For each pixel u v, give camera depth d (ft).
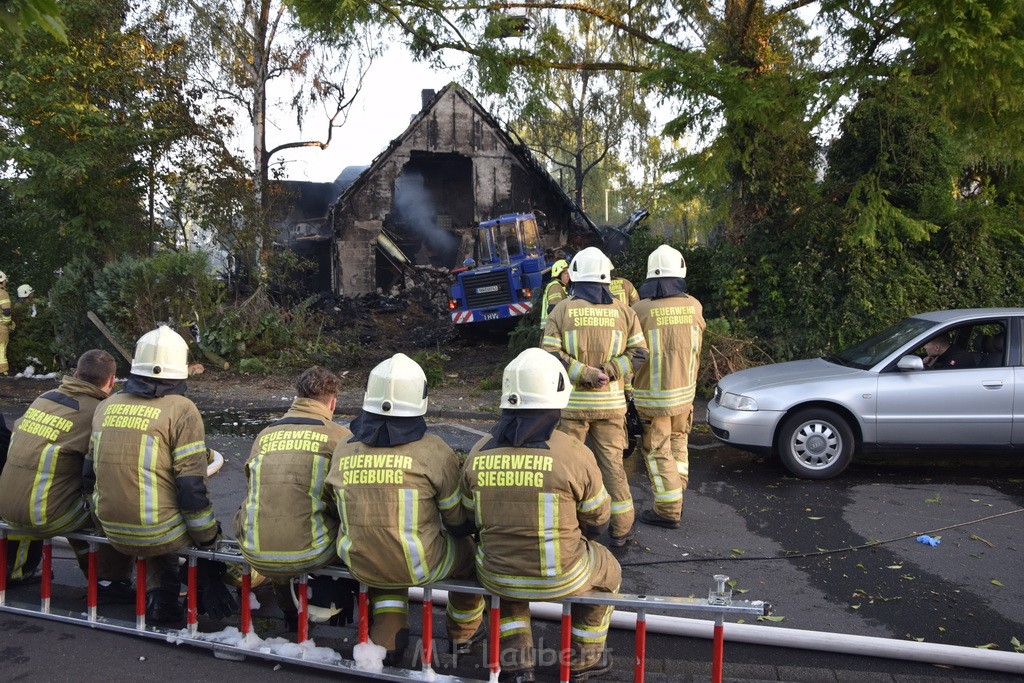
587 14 42.37
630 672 12.91
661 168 39.96
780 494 22.33
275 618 14.84
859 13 33.45
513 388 11.25
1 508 14.05
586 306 16.84
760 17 37.76
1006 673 12.94
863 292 36.09
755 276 39.32
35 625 14.29
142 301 42.06
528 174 83.41
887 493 22.30
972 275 36.40
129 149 49.47
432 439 11.85
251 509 12.37
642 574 16.81
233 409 34.47
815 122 36.29
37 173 47.16
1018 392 22.63
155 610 14.07
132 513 12.98
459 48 39.68
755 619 14.79
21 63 45.06
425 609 11.87
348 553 11.50
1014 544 18.44
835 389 23.24
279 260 57.21
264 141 65.16
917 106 33.99
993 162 38.83
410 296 70.69
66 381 14.58
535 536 10.99
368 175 80.53
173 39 55.42
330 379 13.43
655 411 18.85
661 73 35.83
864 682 12.69
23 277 54.08
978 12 29.55
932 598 15.71
